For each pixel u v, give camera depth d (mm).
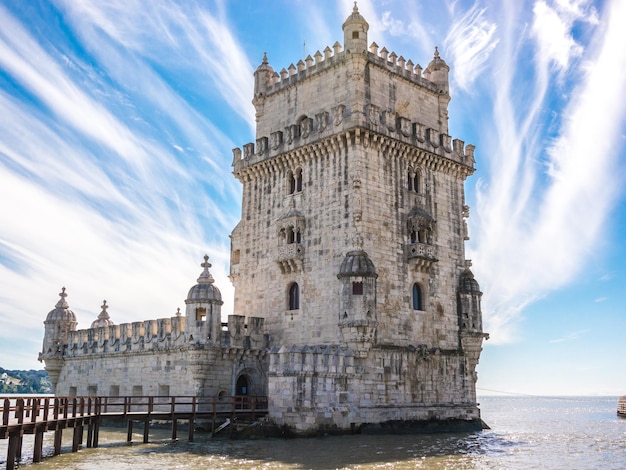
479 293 58625
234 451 40438
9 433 33406
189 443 44469
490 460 39688
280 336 54750
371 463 36406
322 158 54719
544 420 106688
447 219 58750
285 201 57156
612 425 87500
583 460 41906
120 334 61375
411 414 51562
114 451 41469
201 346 50688
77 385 66688
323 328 51406
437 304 55812
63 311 70562
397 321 52125
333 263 51844
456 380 55938
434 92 62469
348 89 54719
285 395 46000
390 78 57688
